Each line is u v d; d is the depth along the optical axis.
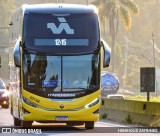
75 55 42.34
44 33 42.38
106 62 41.53
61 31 42.53
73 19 42.78
